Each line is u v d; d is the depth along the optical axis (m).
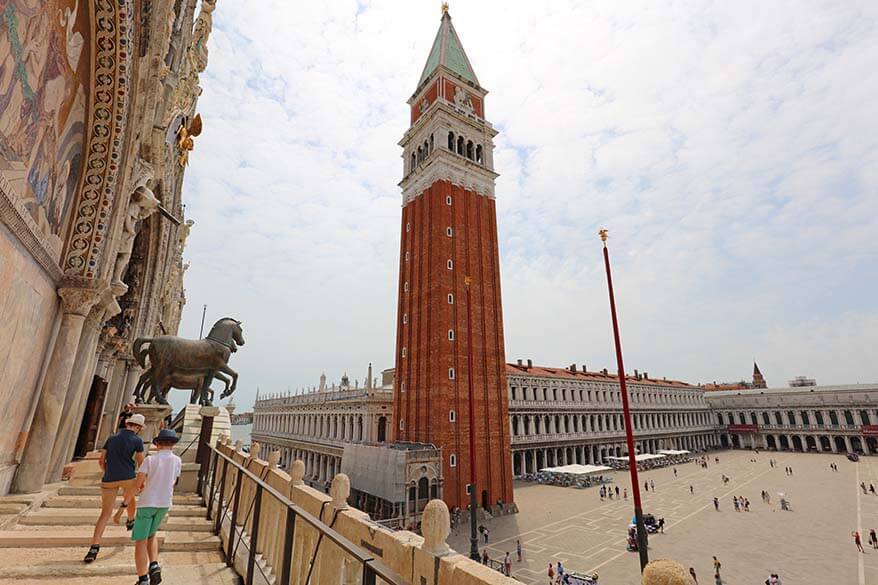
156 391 14.52
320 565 5.63
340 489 6.23
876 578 28.77
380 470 43.56
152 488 6.48
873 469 78.56
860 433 102.62
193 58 19.50
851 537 38.19
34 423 9.88
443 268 51.94
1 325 7.85
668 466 86.81
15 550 7.48
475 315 53.47
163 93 13.84
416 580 4.33
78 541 8.02
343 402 73.38
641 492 59.56
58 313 10.54
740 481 68.31
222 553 8.72
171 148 17.59
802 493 58.47
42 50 7.96
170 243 24.48
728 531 40.38
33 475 9.66
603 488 54.56
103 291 11.14
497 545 36.38
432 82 63.97
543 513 47.62
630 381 103.56
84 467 12.97
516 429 72.50
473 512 29.17
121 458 7.80
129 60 10.45
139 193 13.01
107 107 10.59
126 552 7.80
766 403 121.44
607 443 87.75
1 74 6.88
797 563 31.69
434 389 48.19
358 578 5.11
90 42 9.84
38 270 9.34
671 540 37.66
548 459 78.19
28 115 7.87
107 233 11.20
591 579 26.91
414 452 42.25
